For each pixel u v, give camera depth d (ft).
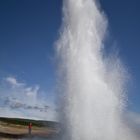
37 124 188.65
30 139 82.33
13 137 86.12
